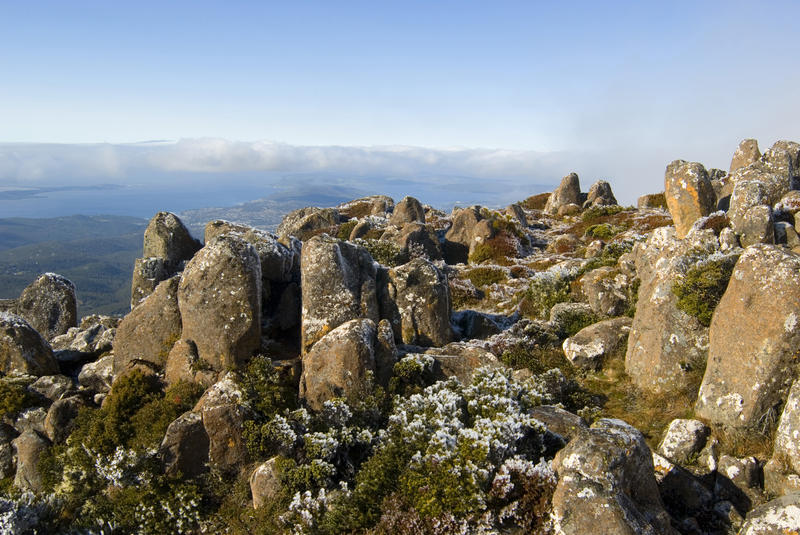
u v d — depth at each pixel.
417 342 17.16
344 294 15.99
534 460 11.31
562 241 37.38
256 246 17.64
